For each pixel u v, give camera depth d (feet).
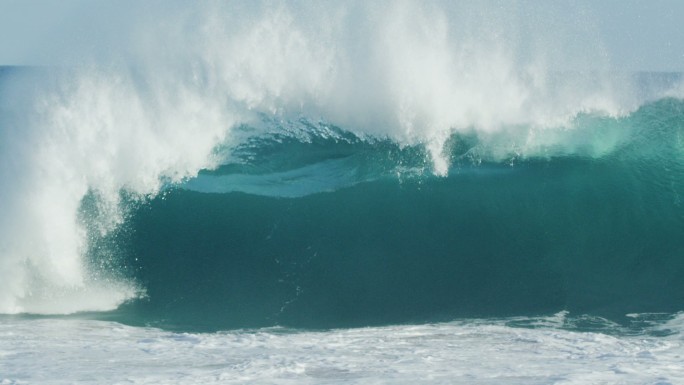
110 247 167.63
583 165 180.34
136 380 94.58
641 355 108.17
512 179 179.93
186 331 139.95
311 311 155.53
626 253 168.45
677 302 152.97
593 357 107.24
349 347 116.67
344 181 180.45
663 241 169.89
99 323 142.72
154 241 169.89
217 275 166.09
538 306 153.58
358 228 174.09
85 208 170.09
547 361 104.68
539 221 173.78
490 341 121.49
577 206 175.11
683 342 119.65
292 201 177.37
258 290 163.53
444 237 172.45
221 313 155.02
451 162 181.88
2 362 105.91
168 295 161.38
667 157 180.55
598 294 157.79
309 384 92.43
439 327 136.87
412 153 182.60
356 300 159.33
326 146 184.44
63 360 107.04
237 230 173.06
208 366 102.73
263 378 95.50
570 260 167.94
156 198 174.91
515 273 165.48
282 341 122.21
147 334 131.64
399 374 97.25
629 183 177.68
